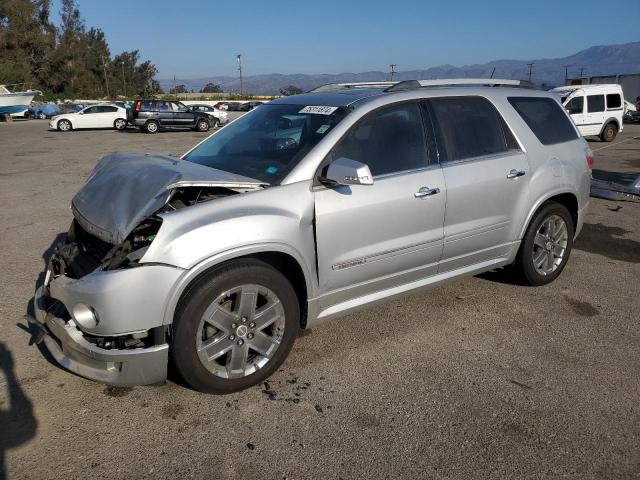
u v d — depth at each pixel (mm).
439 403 3061
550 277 4816
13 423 2811
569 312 4332
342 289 3473
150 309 2729
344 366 3451
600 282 5016
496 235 4258
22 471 2471
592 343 3812
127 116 26828
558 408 3027
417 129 3799
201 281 2838
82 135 25047
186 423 2838
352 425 2850
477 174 3990
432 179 3732
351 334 3902
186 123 27125
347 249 3389
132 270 2686
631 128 25047
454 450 2670
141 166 3404
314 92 4395
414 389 3199
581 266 5477
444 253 3936
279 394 3119
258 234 2947
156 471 2490
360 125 3521
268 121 3982
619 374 3398
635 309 4410
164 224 2783
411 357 3582
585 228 7027
